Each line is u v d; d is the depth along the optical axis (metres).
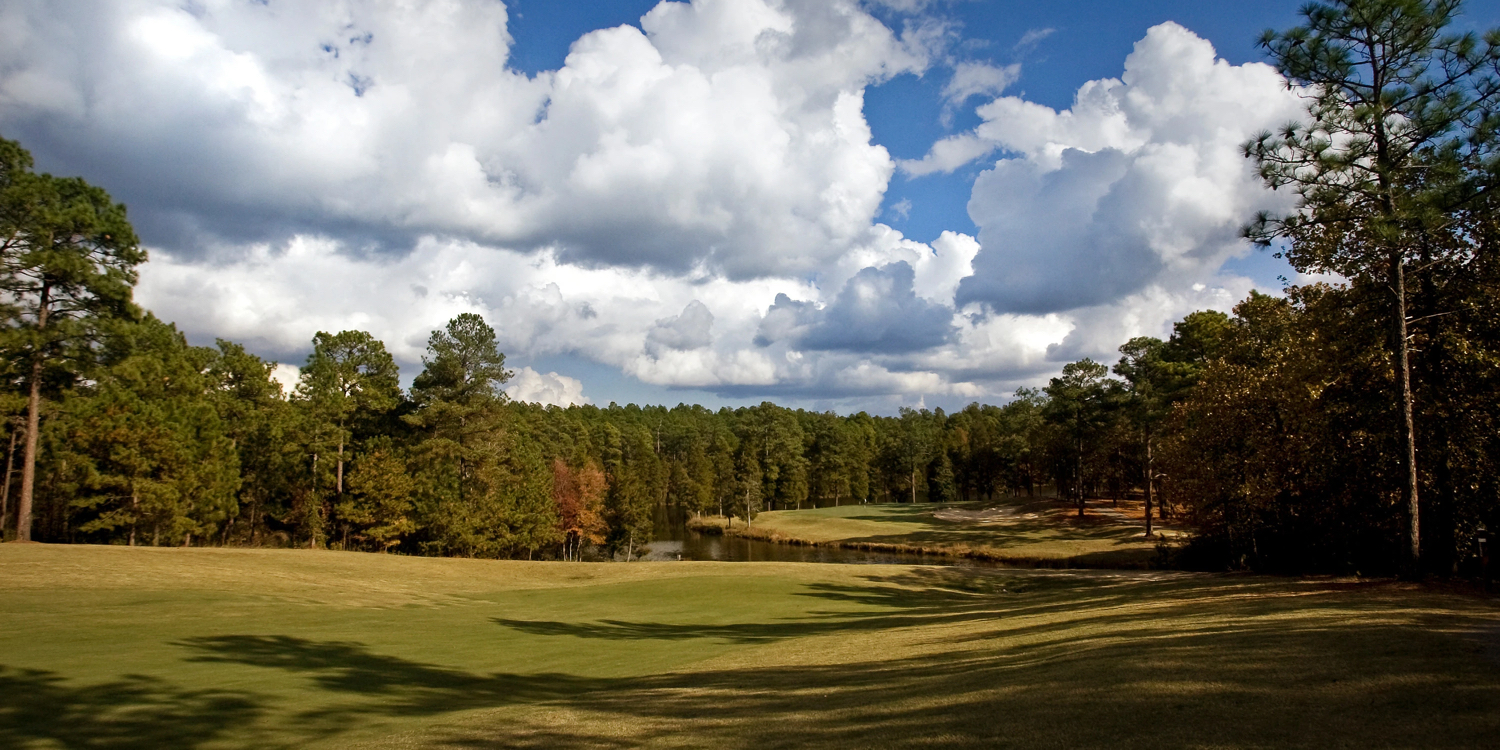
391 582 26.55
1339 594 14.98
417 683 11.77
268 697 10.30
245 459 46.06
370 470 42.25
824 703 8.81
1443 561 20.55
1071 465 66.88
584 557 60.47
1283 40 16.50
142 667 11.77
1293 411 23.19
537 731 8.33
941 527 62.25
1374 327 20.45
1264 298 33.56
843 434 101.50
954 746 6.27
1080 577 30.94
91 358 31.83
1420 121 15.49
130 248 31.89
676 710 9.20
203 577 23.06
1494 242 18.48
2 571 21.12
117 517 33.44
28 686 10.32
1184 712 6.61
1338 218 17.55
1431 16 15.16
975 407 138.38
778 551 61.19
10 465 37.56
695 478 93.88
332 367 48.03
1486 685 6.70
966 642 13.42
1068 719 6.79
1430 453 19.73
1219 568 31.12
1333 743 5.47
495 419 47.19
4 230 28.69
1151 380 44.66
